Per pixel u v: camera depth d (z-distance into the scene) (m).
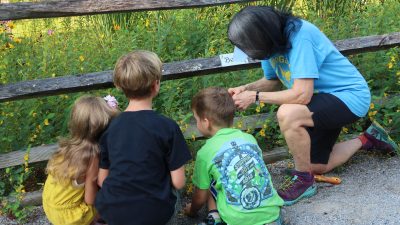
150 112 2.86
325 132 3.59
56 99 4.07
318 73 3.37
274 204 3.07
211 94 3.16
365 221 3.23
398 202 3.43
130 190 2.78
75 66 4.45
